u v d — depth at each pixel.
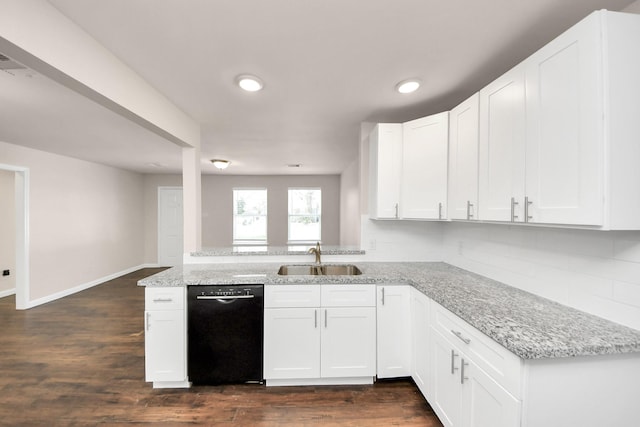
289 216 6.78
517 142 1.44
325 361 2.11
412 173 2.36
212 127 3.04
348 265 2.70
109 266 5.56
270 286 2.10
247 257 2.75
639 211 1.08
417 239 2.84
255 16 1.36
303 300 2.10
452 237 2.65
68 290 4.59
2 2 1.11
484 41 1.57
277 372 2.11
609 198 1.06
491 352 1.22
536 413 1.06
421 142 2.31
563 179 1.19
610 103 1.06
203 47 1.61
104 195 5.43
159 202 6.67
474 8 1.32
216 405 1.95
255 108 2.50
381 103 2.40
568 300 1.50
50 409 1.91
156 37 1.52
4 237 4.57
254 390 2.10
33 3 1.22
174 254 6.72
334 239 6.70
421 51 1.67
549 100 1.25
